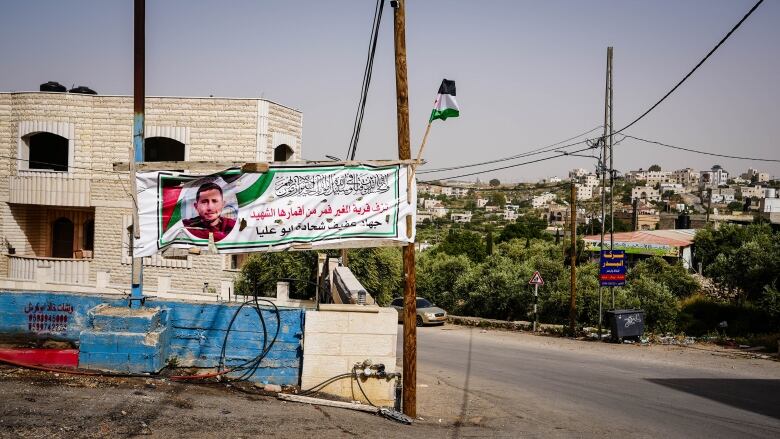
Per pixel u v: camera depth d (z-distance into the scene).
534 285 29.50
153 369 9.68
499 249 52.56
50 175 25.34
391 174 10.49
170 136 25.44
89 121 25.44
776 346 20.42
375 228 10.45
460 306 33.56
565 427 10.28
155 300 10.55
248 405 9.02
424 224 102.88
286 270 24.81
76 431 7.13
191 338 10.48
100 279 22.59
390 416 9.59
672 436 9.77
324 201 10.40
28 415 7.45
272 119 26.27
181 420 7.90
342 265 20.52
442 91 10.41
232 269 25.98
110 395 8.55
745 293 26.55
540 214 142.62
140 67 10.24
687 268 35.25
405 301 10.44
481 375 15.87
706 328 25.23
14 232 26.23
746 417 11.20
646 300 25.66
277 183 10.35
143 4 10.24
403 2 10.41
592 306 27.02
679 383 14.73
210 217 10.26
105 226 25.62
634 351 20.47
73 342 10.41
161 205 10.20
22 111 25.28
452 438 8.92
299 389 10.35
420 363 17.67
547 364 17.72
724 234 37.03
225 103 25.36
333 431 8.25
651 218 78.19
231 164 10.20
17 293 10.54
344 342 10.40
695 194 181.00
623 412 11.57
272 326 10.53
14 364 9.54
